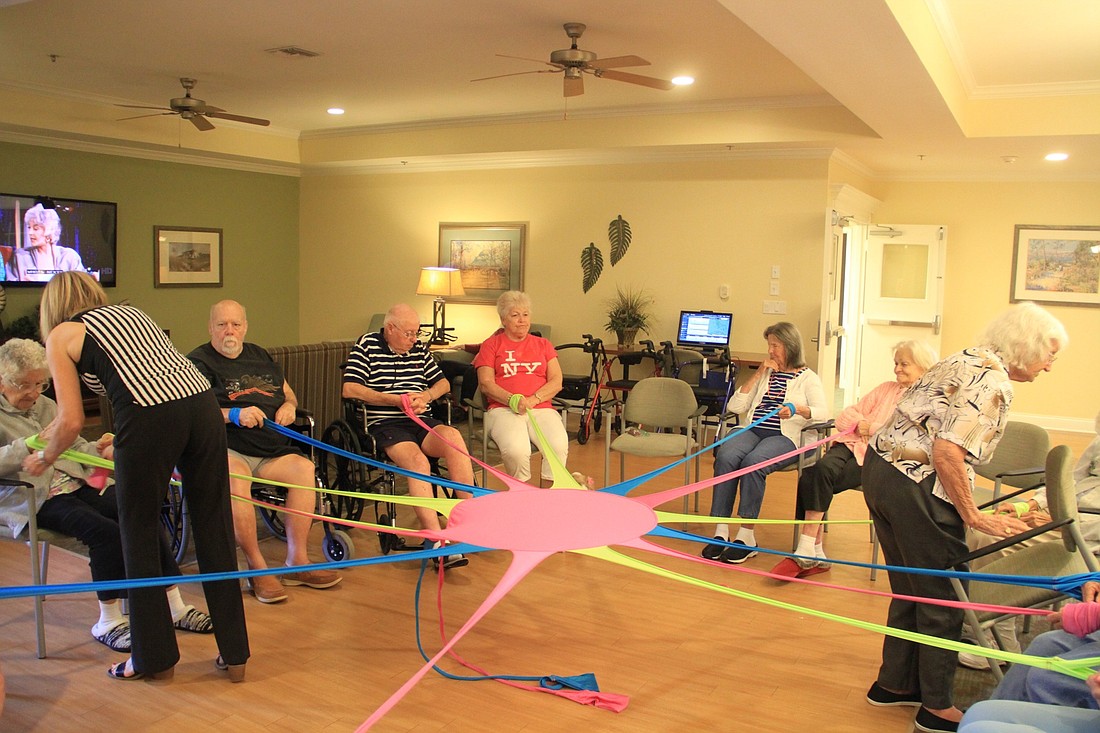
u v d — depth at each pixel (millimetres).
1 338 6570
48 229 7238
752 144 6570
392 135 8008
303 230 9375
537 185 7883
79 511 2811
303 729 2355
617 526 2748
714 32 4629
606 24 4559
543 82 6020
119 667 2641
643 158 7332
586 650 2895
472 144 7598
